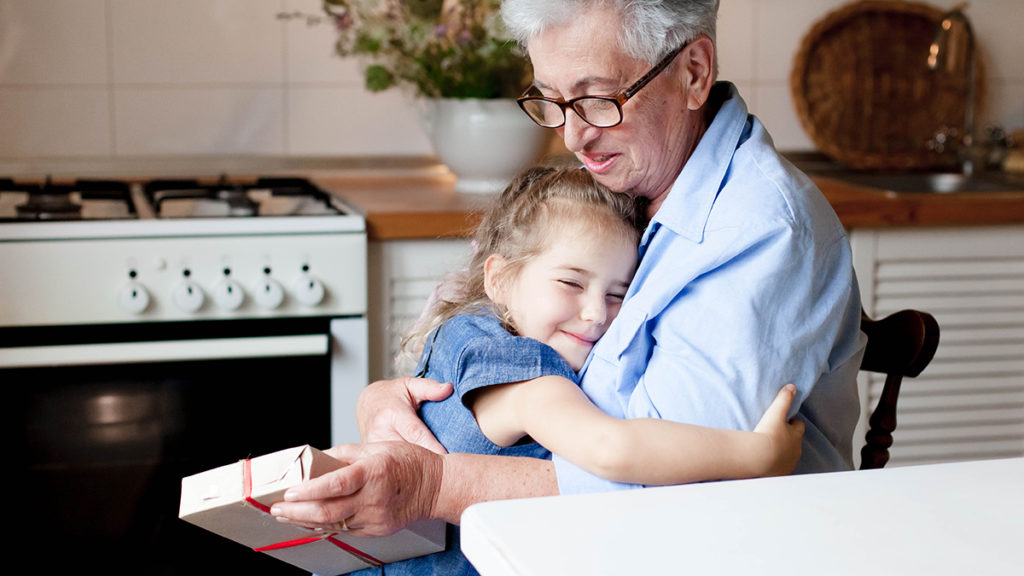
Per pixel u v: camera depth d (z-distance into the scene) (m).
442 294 1.29
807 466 1.08
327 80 2.52
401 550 1.03
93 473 1.84
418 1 2.20
